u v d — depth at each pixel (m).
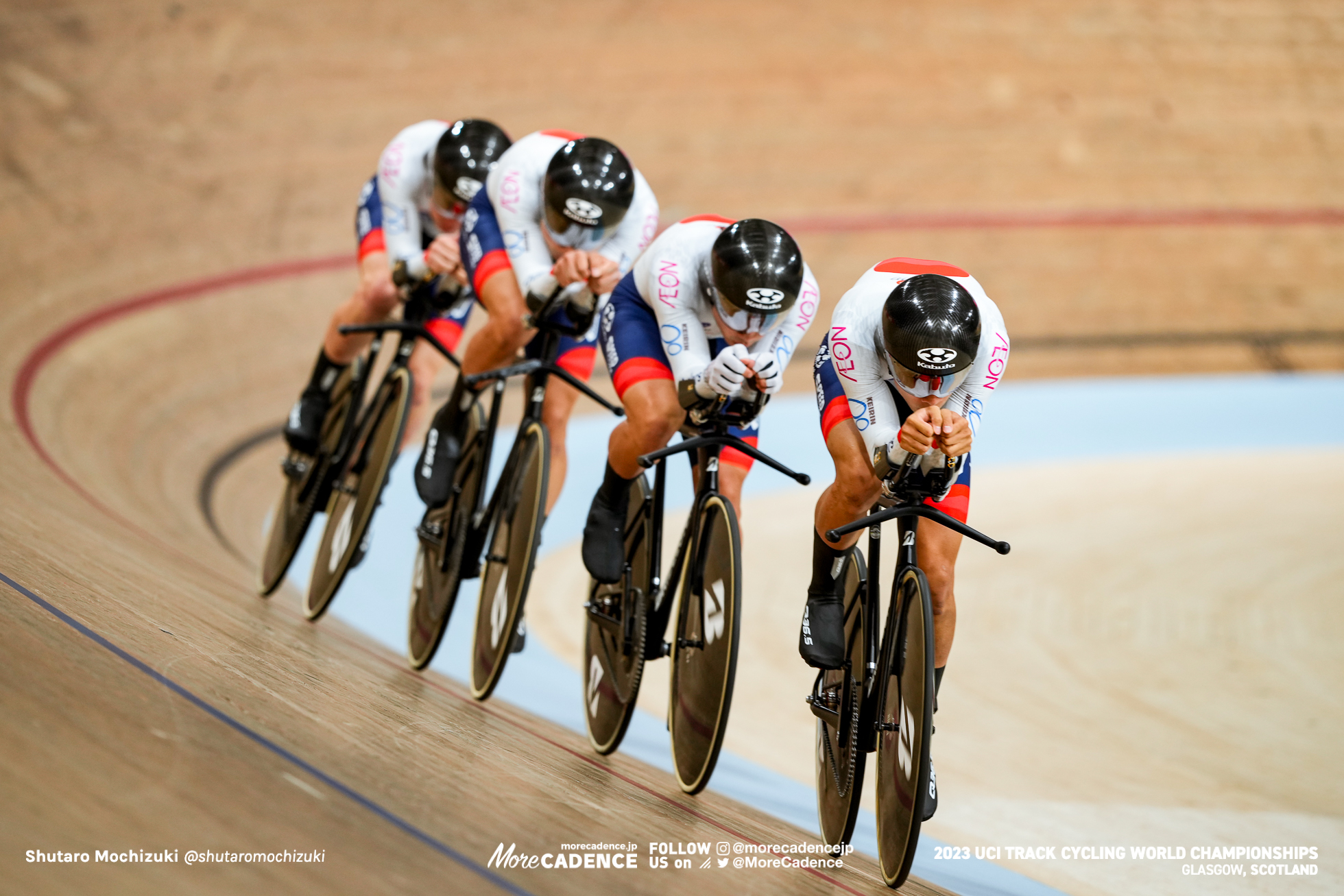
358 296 11.43
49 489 12.89
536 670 13.40
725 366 7.03
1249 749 12.46
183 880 3.96
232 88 27.70
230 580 12.64
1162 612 16.72
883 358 6.98
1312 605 17.12
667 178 29.42
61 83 26.33
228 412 20.56
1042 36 33.62
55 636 6.17
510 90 29.86
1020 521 20.39
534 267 8.98
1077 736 12.58
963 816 10.27
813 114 31.34
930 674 6.46
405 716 7.38
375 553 16.72
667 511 18.55
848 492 7.04
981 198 30.80
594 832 5.88
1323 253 31.39
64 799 4.29
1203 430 25.80
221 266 23.83
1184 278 30.33
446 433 10.20
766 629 15.50
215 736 5.45
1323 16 34.38
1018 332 28.64
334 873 4.32
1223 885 8.99
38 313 20.58
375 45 29.59
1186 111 33.09
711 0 32.69
